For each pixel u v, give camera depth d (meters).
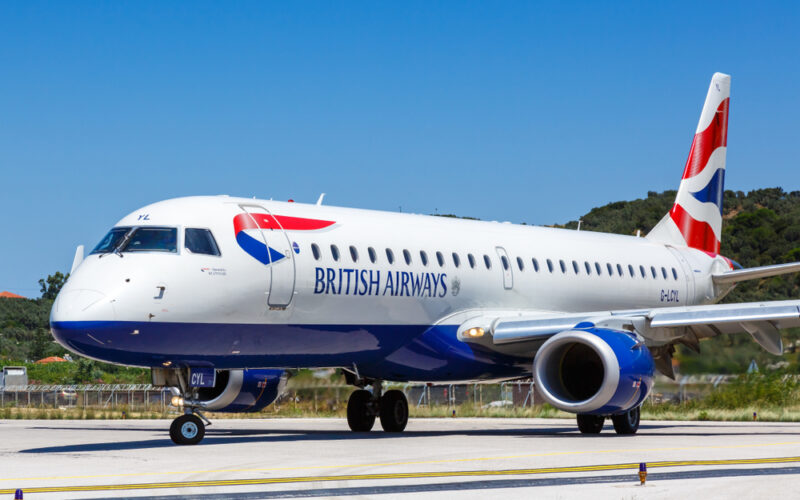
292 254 30.42
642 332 34.03
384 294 32.84
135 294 27.00
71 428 41.44
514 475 19.86
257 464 22.53
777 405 53.69
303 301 30.59
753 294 99.19
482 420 50.03
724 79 50.78
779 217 159.25
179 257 28.19
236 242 29.34
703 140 49.88
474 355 35.62
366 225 33.59
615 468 21.11
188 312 27.89
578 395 34.50
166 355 28.00
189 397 29.41
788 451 25.53
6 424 45.56
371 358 33.78
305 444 29.09
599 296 41.62
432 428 41.25
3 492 17.58
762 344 34.78
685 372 55.44
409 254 34.06
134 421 49.62
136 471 21.14
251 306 29.31
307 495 17.14
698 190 49.59
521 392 66.12
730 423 46.25
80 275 27.69
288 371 36.81
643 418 50.88
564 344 32.78
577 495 16.77
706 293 47.91
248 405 35.91
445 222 37.34
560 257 40.41
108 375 104.69
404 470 20.97
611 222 167.00
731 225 158.62
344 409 56.25
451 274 35.25
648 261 44.97
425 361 34.94
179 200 30.12
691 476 19.50
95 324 26.25
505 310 37.34
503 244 38.25
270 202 31.83
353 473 20.48
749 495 16.73
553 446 27.66
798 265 45.81
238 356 29.78
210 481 19.20
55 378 102.00
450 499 16.47
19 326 161.50
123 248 28.17
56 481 19.42
